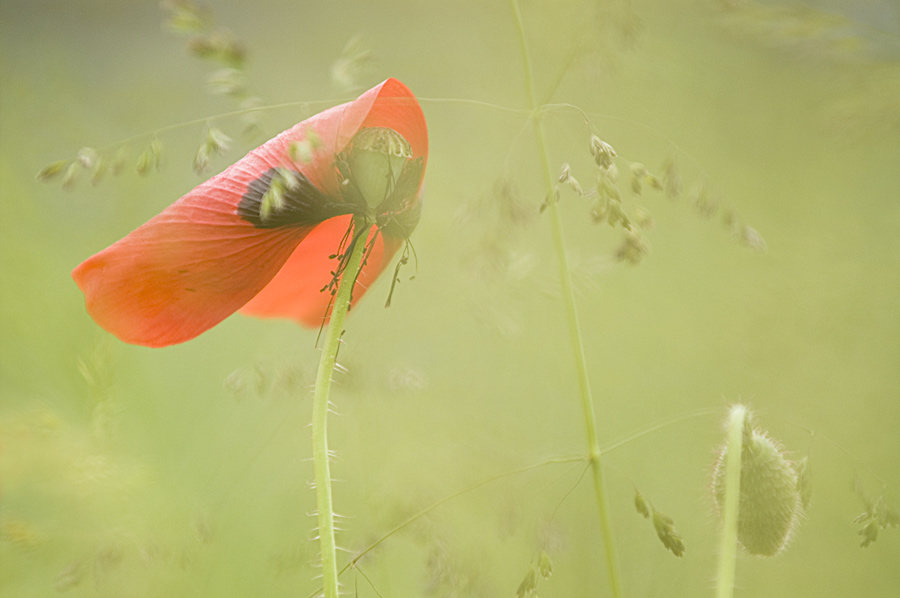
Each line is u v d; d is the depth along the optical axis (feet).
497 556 1.50
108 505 1.38
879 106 1.53
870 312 1.75
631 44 1.42
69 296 1.60
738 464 1.28
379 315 1.88
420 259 1.80
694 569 1.56
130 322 1.25
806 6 1.53
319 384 1.24
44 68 2.08
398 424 1.54
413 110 1.26
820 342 1.75
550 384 1.82
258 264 1.27
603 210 1.29
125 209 1.95
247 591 1.49
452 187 1.84
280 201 1.23
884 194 2.06
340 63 1.30
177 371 1.69
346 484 1.57
